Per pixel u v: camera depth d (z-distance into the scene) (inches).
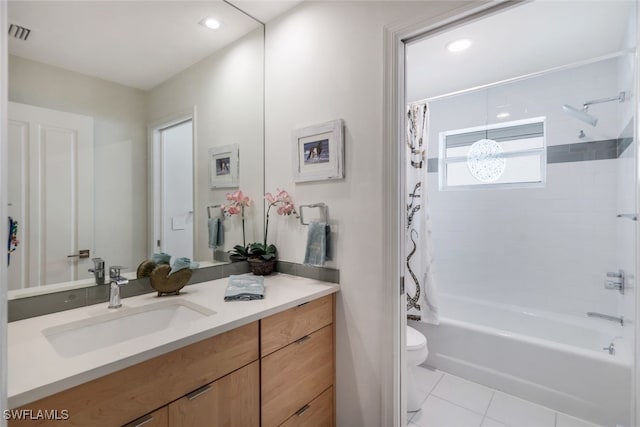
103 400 30.6
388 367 54.5
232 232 72.6
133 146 55.8
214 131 67.8
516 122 98.9
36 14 44.8
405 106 56.1
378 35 55.5
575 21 64.1
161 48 59.1
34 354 32.1
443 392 79.6
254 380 45.8
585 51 77.1
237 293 52.2
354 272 59.1
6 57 19.5
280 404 49.8
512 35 69.4
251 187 74.9
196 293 56.3
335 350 61.9
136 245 55.9
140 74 56.4
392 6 53.7
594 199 86.8
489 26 65.8
